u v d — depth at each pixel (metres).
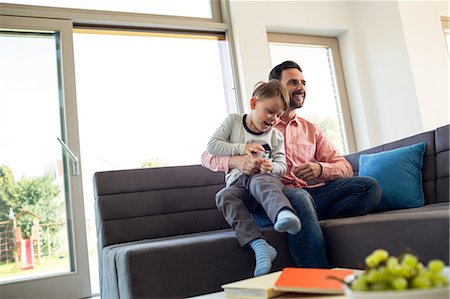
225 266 1.36
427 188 1.81
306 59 3.22
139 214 1.89
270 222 1.59
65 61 2.32
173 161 2.52
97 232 1.90
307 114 3.11
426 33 2.96
